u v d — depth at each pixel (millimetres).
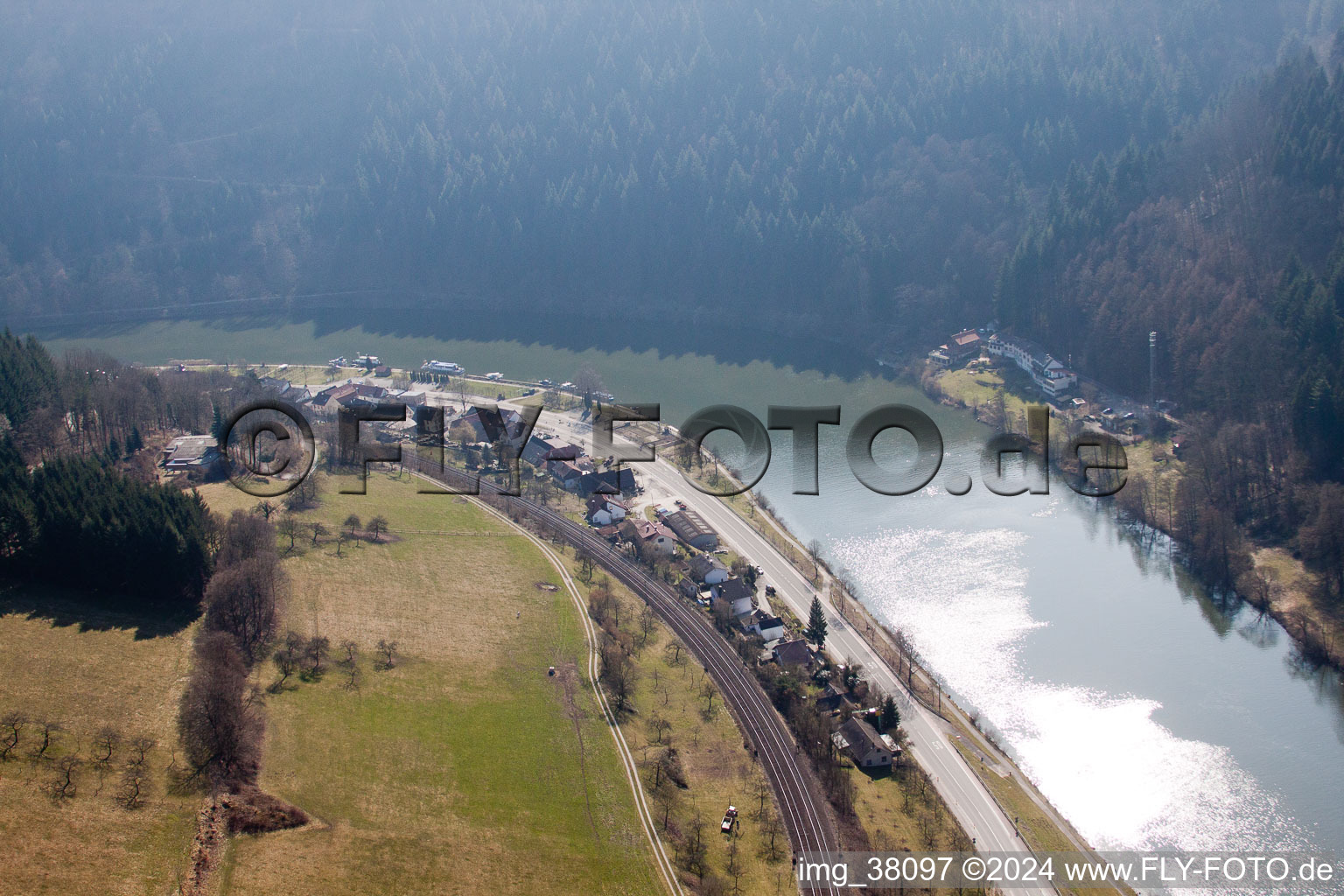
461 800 121000
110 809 107562
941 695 156375
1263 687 158500
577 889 111500
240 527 155125
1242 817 134500
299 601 153750
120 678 128375
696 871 116438
